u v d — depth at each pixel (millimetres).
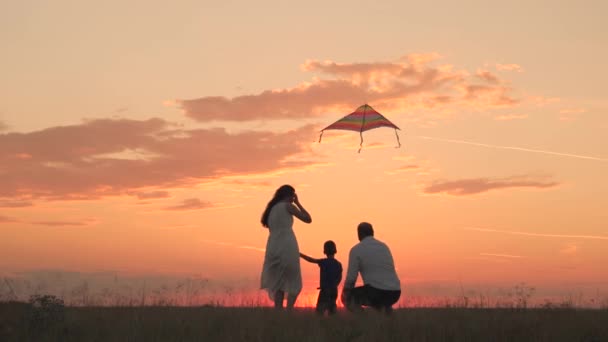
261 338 7688
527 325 8586
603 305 10602
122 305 10289
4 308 9031
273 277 11375
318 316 9352
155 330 8164
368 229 11211
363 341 7727
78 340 7824
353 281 10891
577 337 8094
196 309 10062
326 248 11789
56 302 8758
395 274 10945
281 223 11430
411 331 8164
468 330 8242
